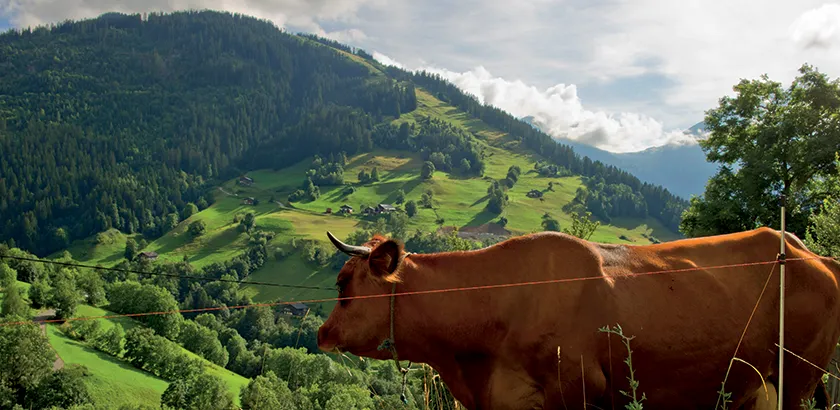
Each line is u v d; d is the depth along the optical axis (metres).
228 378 77.19
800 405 4.74
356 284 4.82
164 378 75.62
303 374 38.88
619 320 4.30
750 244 4.79
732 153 28.03
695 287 4.51
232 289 148.50
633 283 4.45
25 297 95.06
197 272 172.12
